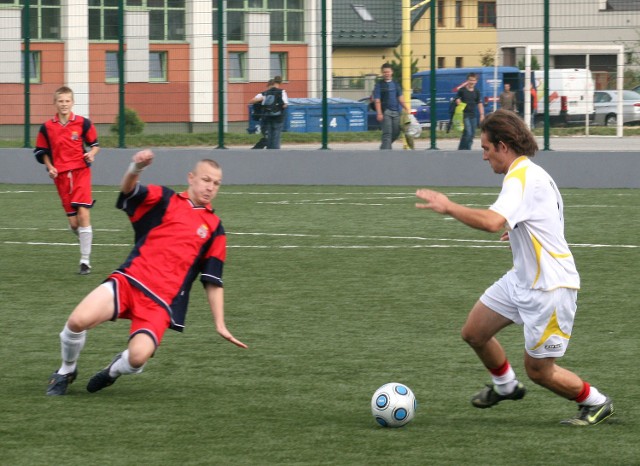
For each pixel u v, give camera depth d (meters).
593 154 35.09
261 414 10.35
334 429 9.80
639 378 11.80
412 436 9.55
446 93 53.75
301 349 13.37
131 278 10.53
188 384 11.61
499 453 9.01
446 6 46.62
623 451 9.08
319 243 23.41
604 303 16.30
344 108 46.38
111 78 47.50
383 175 36.94
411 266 20.08
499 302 9.66
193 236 10.62
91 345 13.68
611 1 39.50
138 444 9.29
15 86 46.66
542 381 9.69
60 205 31.80
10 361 12.73
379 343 13.67
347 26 59.47
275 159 37.69
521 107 39.69
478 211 8.95
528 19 41.62
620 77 40.34
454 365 12.48
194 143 42.94
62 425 9.90
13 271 19.94
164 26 46.22
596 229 25.14
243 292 17.52
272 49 43.88
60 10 48.75
